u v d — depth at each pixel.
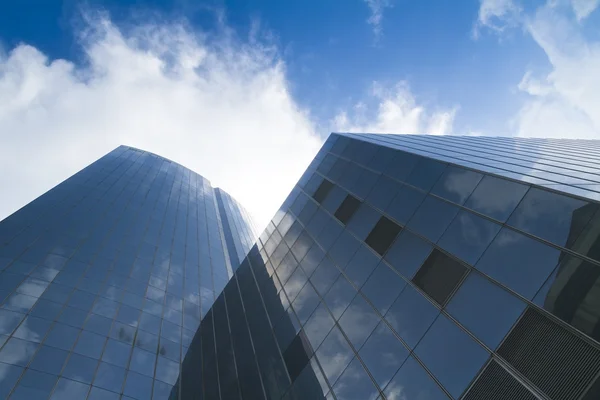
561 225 11.02
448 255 14.45
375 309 16.11
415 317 14.02
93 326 27.61
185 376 27.30
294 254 26.14
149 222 49.16
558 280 10.21
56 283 30.08
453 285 13.44
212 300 41.25
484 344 11.14
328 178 29.27
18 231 35.09
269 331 22.48
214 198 80.31
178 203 61.62
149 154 78.50
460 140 31.69
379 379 13.58
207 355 27.72
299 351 18.61
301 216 29.11
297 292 22.48
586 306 9.23
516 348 10.29
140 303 33.09
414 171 20.17
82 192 48.31
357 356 15.16
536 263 11.09
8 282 27.84
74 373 23.12
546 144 31.44
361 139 28.83
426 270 15.03
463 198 15.66
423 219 17.06
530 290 10.80
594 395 8.18
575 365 8.83
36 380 21.45
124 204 50.19
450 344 12.10
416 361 12.77
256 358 21.81
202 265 47.41
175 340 31.34
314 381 16.27
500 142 31.27
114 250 38.88
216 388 23.12
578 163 18.34
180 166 82.88
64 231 38.00
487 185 14.88
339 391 14.70
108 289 32.56
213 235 60.12
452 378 11.34
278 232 31.22
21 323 24.70
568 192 11.47
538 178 13.65
